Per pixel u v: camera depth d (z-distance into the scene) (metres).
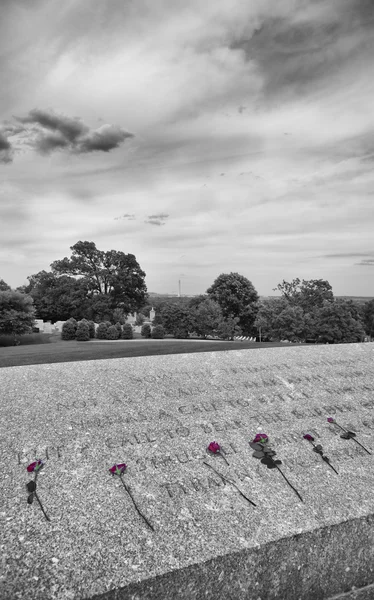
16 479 3.29
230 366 6.02
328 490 3.44
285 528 2.96
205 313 39.25
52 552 2.63
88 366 5.82
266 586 2.84
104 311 49.44
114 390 4.96
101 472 3.45
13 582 2.42
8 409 4.37
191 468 3.60
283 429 4.38
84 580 2.46
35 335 38.22
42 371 5.55
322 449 4.04
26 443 3.77
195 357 6.43
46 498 3.10
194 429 4.23
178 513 3.05
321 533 2.99
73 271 55.25
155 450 3.81
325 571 3.03
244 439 4.12
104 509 3.04
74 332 34.81
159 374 5.56
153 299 84.94
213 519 3.02
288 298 53.25
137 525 2.91
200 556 2.67
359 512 3.17
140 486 3.32
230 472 3.58
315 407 4.93
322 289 53.06
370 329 52.44
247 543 2.80
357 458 3.97
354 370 6.13
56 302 54.03
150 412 4.49
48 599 2.34
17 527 2.81
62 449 3.72
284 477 3.56
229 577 2.71
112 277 53.28
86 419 4.25
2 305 32.19
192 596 2.62
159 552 2.69
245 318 52.41
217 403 4.83
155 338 37.69
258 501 3.25
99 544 2.72
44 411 4.36
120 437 3.97
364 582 3.16
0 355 13.51
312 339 37.06
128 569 2.54
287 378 5.69
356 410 4.93
